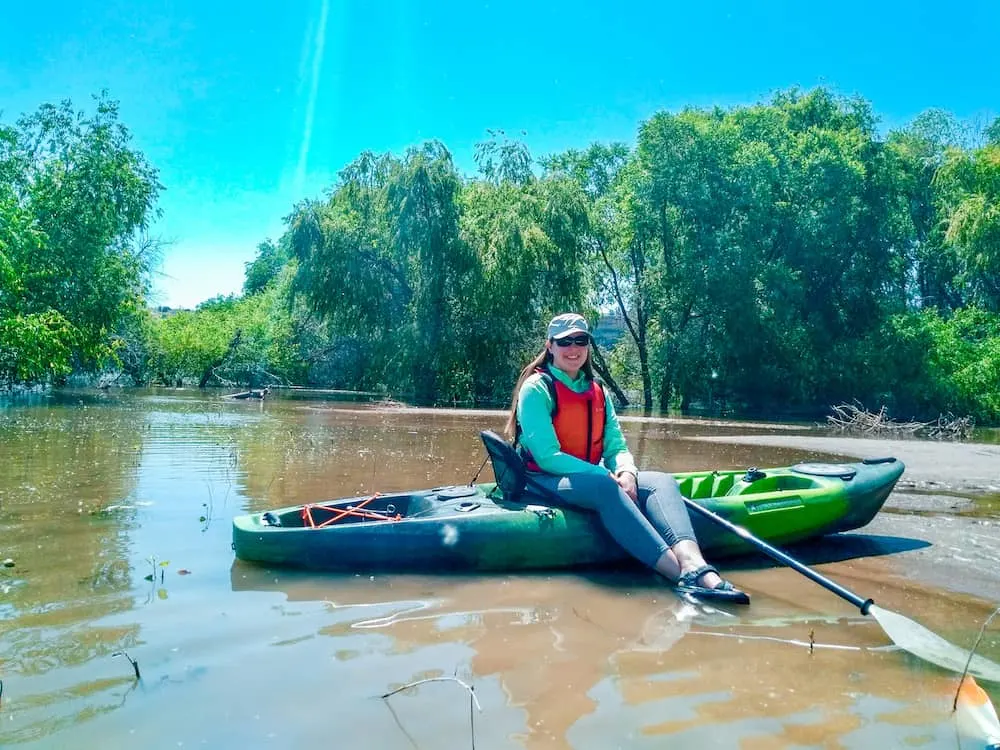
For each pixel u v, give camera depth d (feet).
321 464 22.49
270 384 104.68
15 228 52.31
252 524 12.09
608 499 12.12
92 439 28.02
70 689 7.16
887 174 80.53
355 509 13.20
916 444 38.99
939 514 17.31
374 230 80.53
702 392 84.94
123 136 61.41
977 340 76.13
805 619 9.86
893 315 78.89
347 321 81.51
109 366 88.69
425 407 64.39
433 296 76.43
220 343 95.71
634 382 101.91
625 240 83.66
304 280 79.25
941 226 84.38
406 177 73.92
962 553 13.73
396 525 11.86
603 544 12.31
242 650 8.23
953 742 6.45
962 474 24.71
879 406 75.10
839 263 82.53
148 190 63.26
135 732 6.37
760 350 80.12
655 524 12.00
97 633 8.61
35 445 25.70
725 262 76.28
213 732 6.40
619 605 10.34
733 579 11.99
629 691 7.39
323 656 8.13
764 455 31.55
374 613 9.66
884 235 82.12
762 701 7.21
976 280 82.33
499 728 6.56
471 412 56.03
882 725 6.75
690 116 82.69
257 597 10.16
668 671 7.91
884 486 14.83
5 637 8.41
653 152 77.97
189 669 7.68
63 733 6.33
